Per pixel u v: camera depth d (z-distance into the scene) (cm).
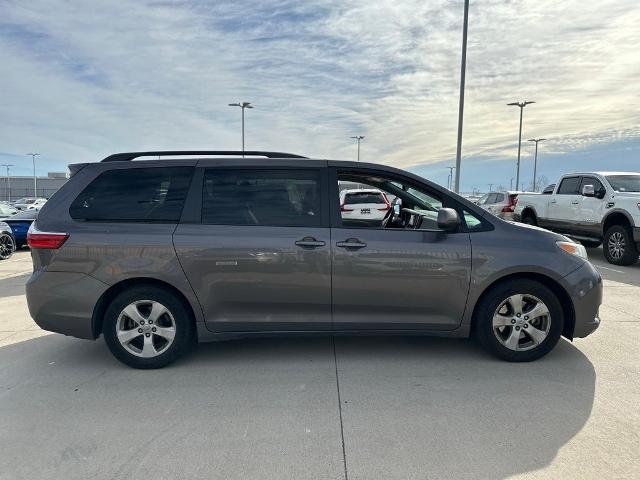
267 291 406
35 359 444
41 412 337
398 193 466
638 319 554
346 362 426
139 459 278
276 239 403
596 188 1055
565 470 263
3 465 274
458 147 1755
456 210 427
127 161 426
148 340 411
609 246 1003
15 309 646
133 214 413
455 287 409
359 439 297
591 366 411
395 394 360
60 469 269
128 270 401
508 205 1605
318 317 413
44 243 405
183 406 344
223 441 296
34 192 7412
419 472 262
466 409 335
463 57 1694
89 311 406
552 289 423
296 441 295
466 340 482
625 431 304
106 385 382
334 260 403
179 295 411
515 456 277
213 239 402
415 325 415
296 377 394
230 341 485
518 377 389
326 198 417
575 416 323
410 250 404
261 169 420
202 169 421
